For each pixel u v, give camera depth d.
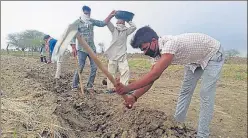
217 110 7.38
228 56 20.31
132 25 7.06
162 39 4.02
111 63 7.16
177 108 5.11
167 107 6.61
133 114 5.06
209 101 4.47
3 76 6.97
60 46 3.39
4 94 5.46
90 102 5.95
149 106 6.48
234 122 6.68
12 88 5.96
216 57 4.36
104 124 5.11
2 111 4.27
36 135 3.89
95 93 6.79
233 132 6.12
